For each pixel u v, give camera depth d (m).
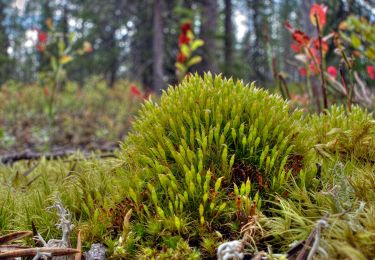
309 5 4.82
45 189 2.06
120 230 1.62
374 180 1.62
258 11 19.53
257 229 1.50
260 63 16.06
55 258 1.46
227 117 1.79
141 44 19.62
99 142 7.04
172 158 1.76
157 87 14.64
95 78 12.48
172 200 1.58
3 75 20.53
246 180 1.68
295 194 1.59
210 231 1.51
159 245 1.52
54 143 6.99
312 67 3.08
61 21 26.98
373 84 4.52
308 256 1.22
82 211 1.79
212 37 11.71
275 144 1.75
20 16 28.62
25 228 1.71
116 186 1.80
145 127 1.85
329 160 1.90
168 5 15.79
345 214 1.41
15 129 8.45
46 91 7.12
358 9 4.38
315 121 2.21
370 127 1.95
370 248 1.26
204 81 1.96
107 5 23.14
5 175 2.58
